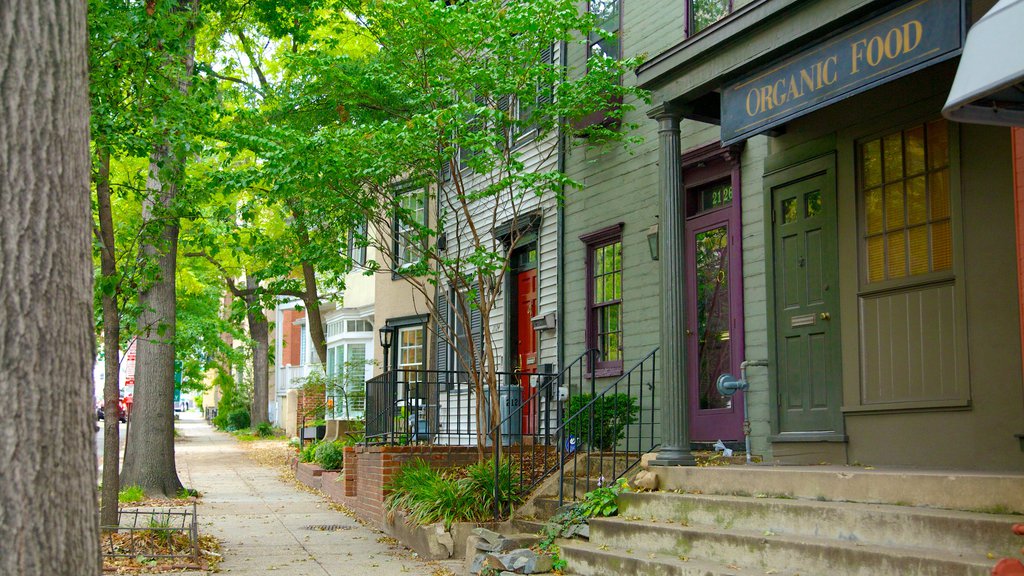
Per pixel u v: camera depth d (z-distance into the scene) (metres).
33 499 2.76
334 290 26.34
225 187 10.55
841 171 8.22
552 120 11.20
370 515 11.23
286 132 10.15
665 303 8.08
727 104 7.94
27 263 2.85
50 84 2.96
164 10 9.41
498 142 11.45
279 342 38.78
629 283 11.00
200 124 10.43
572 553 7.29
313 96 13.59
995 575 4.46
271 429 32.34
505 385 12.59
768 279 8.91
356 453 12.46
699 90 8.11
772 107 7.47
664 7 10.85
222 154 13.82
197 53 17.58
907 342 7.46
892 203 7.77
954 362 7.04
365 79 11.72
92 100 9.12
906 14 6.36
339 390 21.86
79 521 2.89
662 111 8.37
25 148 2.89
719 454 9.03
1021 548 4.82
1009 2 4.18
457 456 10.73
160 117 9.60
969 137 7.04
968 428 6.89
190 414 68.06
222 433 36.16
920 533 5.36
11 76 2.90
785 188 8.88
